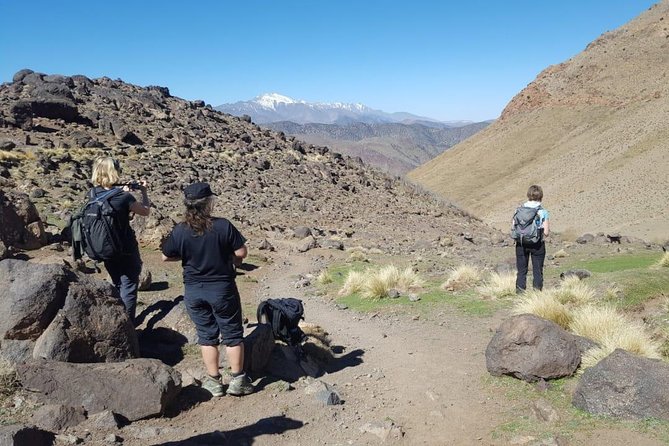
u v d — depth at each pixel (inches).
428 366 252.2
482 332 303.4
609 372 178.1
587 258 605.3
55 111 1505.9
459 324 326.3
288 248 836.0
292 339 253.6
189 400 196.5
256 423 181.0
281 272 629.0
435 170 7588.6
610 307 298.4
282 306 252.4
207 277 200.8
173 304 281.9
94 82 2134.6
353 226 1162.6
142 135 1594.5
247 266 645.3
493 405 199.6
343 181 1684.3
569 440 159.6
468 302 378.0
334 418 191.5
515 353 217.6
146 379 180.1
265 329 240.5
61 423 160.7
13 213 492.1
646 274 388.2
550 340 213.0
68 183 976.3
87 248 223.0
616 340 223.6
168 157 1432.1
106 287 210.5
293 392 213.6
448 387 222.5
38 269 198.1
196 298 201.9
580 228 3415.4
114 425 164.9
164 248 203.8
